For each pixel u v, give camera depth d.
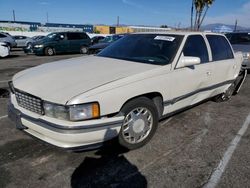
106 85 2.98
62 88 2.96
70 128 2.73
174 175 2.98
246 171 3.08
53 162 3.18
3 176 2.88
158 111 3.75
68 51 19.02
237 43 11.02
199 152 3.51
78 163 3.17
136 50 4.17
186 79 3.97
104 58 4.16
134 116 3.35
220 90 5.27
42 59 15.21
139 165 3.16
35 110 3.04
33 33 35.06
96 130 2.86
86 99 2.79
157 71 3.52
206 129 4.28
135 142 3.46
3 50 15.16
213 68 4.61
